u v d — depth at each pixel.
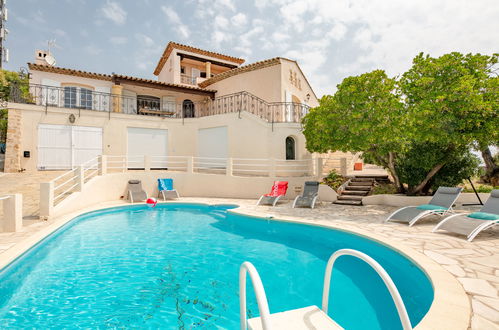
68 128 13.84
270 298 3.88
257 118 14.49
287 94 16.34
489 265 3.98
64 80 16.08
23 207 8.06
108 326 3.19
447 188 7.48
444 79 8.21
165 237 7.05
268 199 10.87
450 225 5.80
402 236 5.76
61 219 7.47
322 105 10.20
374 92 8.58
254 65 16.34
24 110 12.98
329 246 6.34
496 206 5.90
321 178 13.20
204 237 7.08
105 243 6.48
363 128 8.50
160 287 4.25
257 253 5.85
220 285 4.34
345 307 3.55
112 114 14.83
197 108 20.27
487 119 7.66
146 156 13.12
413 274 4.30
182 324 3.24
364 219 7.76
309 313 2.37
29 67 15.24
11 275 4.33
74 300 3.81
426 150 9.49
